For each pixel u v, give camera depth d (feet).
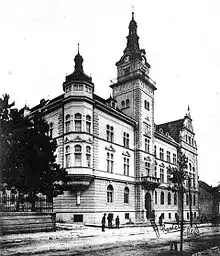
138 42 184.75
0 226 81.97
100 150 138.10
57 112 140.36
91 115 134.72
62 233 91.20
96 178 132.16
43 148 102.83
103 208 134.00
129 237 91.40
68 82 133.49
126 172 156.35
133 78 170.81
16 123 95.40
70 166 127.65
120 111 162.71
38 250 60.95
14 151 89.97
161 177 196.34
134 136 167.22
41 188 101.81
